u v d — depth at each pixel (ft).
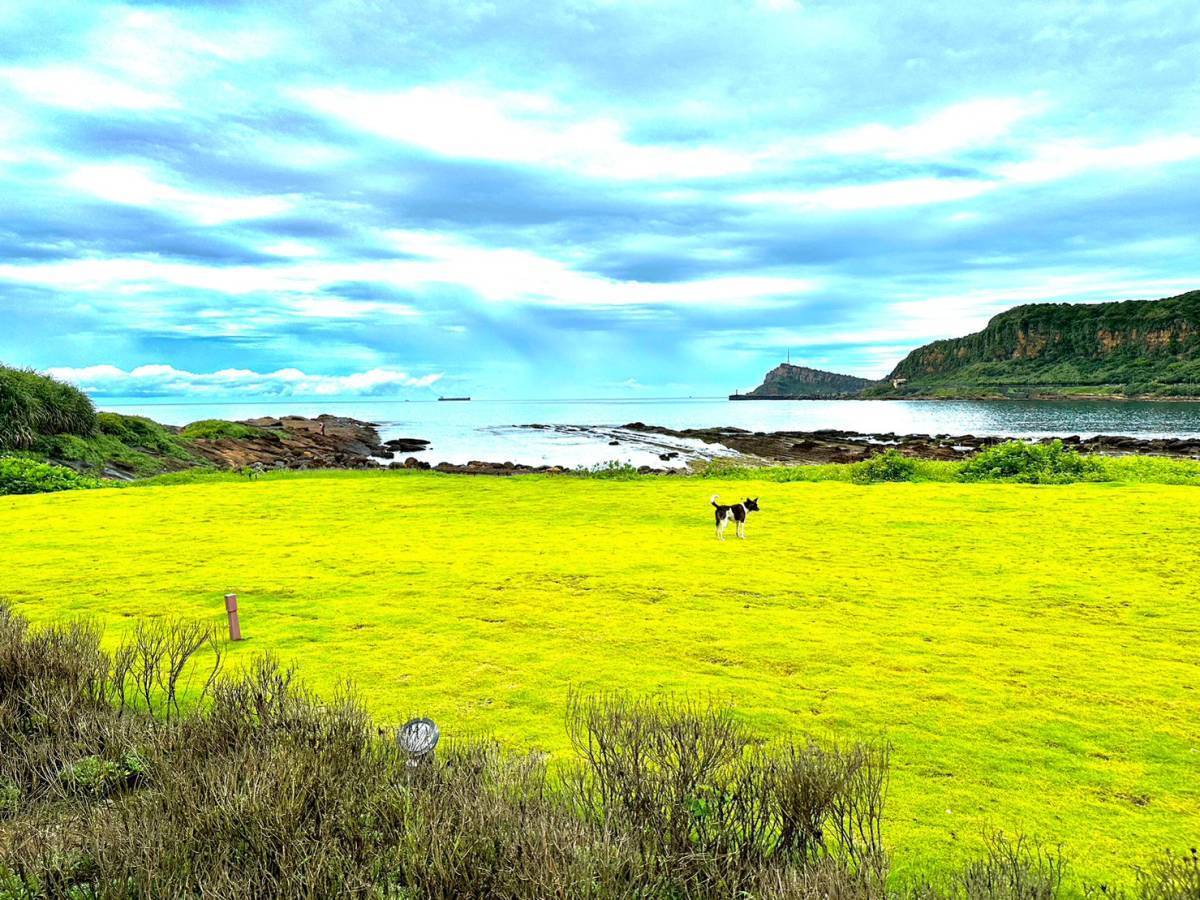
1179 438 207.31
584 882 9.57
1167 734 16.74
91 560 34.45
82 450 86.07
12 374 84.99
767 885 9.78
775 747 15.88
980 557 34.06
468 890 10.03
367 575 31.42
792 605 26.78
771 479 70.90
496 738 16.46
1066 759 15.60
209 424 143.23
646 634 23.61
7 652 18.01
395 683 19.77
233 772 12.30
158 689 19.22
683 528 42.45
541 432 255.70
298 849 10.54
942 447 166.61
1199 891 9.52
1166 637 23.18
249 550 36.55
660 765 11.84
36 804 13.30
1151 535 37.52
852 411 471.21
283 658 21.67
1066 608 26.27
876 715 17.66
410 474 71.51
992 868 10.53
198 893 10.28
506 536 40.16
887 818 13.37
